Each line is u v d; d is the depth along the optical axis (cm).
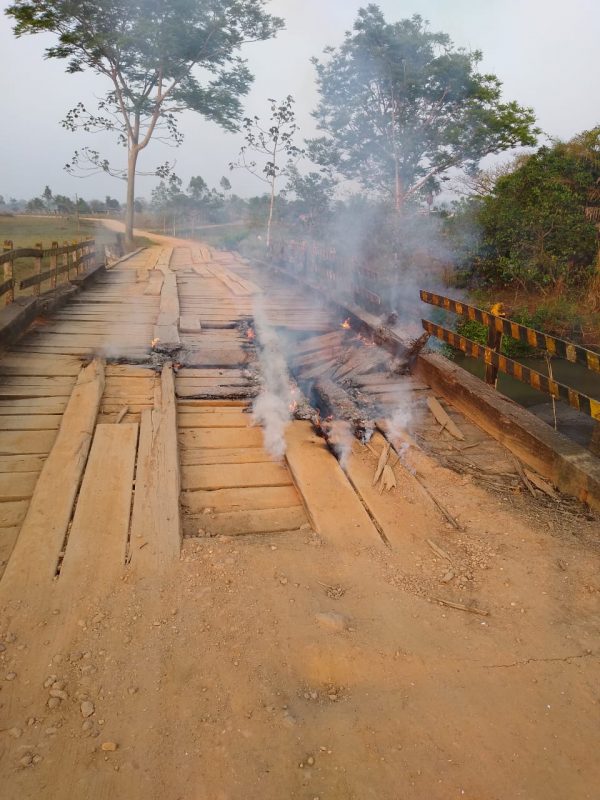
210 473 445
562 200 1326
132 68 2811
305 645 274
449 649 277
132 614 288
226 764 214
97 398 537
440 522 391
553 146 1448
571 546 364
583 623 297
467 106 1775
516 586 326
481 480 454
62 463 414
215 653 266
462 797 207
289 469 452
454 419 580
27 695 239
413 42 1686
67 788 202
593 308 1189
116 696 241
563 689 255
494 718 239
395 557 351
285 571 329
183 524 376
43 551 325
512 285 1397
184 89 2933
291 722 233
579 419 770
